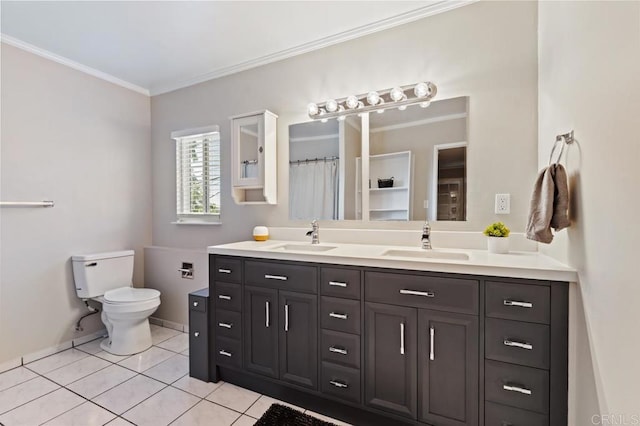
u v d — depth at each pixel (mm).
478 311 1315
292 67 2387
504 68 1748
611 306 882
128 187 2926
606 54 913
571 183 1215
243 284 1880
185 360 2262
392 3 1855
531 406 1231
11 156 2170
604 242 931
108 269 2598
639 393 726
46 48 2299
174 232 3000
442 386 1383
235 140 2475
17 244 2199
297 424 1585
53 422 1573
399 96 1941
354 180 2172
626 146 799
